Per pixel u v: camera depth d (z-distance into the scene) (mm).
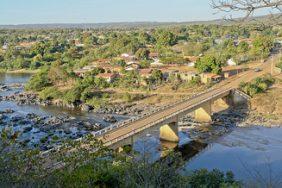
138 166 24766
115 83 145625
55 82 155125
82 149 25547
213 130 95812
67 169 24547
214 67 144250
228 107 119375
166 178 25156
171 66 169500
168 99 130875
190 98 108250
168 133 88000
